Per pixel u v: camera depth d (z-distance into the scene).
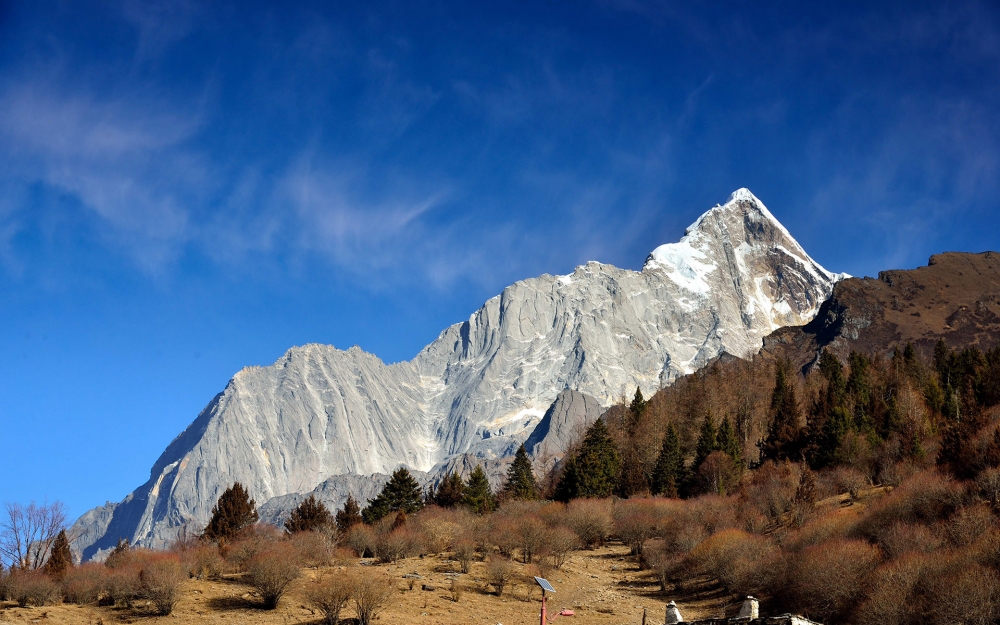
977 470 81.19
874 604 62.03
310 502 107.56
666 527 96.81
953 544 69.25
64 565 74.75
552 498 128.50
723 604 74.50
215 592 69.56
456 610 66.81
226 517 96.56
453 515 101.06
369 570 77.75
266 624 61.75
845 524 80.69
